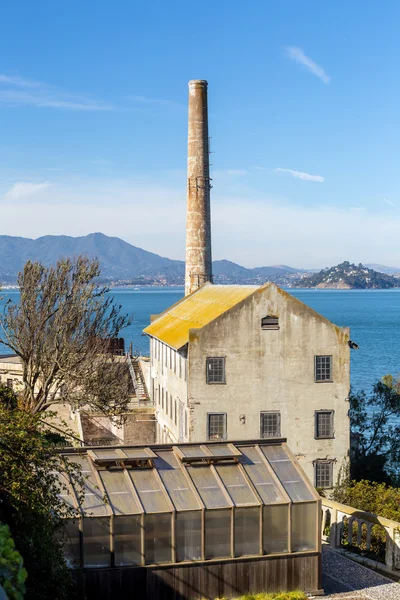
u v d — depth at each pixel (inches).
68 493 1179.3
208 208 3833.7
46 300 2314.2
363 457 2391.7
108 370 2394.2
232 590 1216.2
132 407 2903.5
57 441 1625.2
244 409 2258.9
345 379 2313.0
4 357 3809.1
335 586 1268.5
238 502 1228.5
